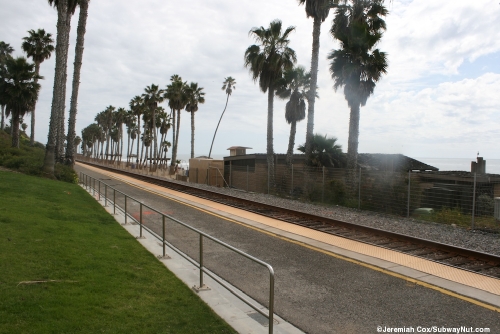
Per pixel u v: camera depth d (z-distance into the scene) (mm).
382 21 20812
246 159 31500
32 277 5078
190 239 9406
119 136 95938
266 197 21297
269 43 28094
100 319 4102
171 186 24766
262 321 4621
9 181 15172
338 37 20094
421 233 11133
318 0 22234
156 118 76500
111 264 6211
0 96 35781
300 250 8406
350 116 20016
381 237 9945
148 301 4801
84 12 24672
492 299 5438
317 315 4914
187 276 6238
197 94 57094
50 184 17234
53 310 4148
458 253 8219
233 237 9773
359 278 6430
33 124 52156
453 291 5750
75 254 6441
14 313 3971
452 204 16250
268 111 28203
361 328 4539
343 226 11227
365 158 27766
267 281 6328
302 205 17641
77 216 10492
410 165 26250
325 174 19609
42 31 45031
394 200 15719
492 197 16656
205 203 16500
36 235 7305
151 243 8578
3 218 8141
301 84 28891
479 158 24031
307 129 22516
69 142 25031
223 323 4359
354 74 19484
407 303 5312
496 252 8945
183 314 4504
